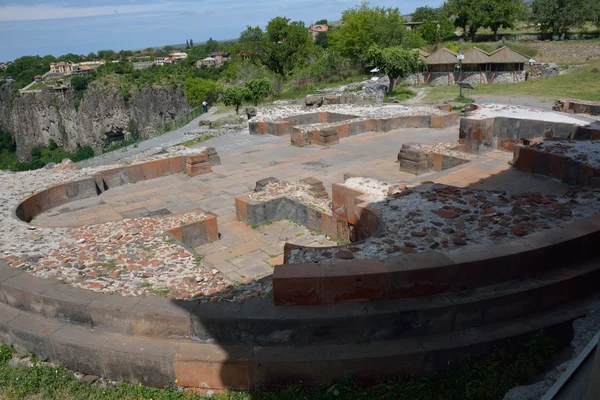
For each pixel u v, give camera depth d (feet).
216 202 37.32
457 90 112.06
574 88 96.02
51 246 23.00
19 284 18.92
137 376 16.43
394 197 24.95
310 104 81.61
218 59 513.04
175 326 16.42
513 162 33.12
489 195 24.56
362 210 23.77
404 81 135.33
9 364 17.95
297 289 16.25
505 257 16.92
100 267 20.42
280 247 27.78
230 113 107.86
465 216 21.84
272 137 62.03
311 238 28.86
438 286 16.62
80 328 17.62
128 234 24.44
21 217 32.48
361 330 15.90
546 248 17.54
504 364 15.58
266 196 32.40
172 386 16.21
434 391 15.06
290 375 15.49
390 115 64.18
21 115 381.19
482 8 182.70
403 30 147.33
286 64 184.34
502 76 122.83
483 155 40.29
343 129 58.03
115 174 42.39
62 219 34.81
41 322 18.12
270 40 183.52
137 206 37.35
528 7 191.31
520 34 187.21
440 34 186.19
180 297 17.58
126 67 380.99
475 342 15.80
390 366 15.51
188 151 48.06
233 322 15.96
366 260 17.13
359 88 109.09
